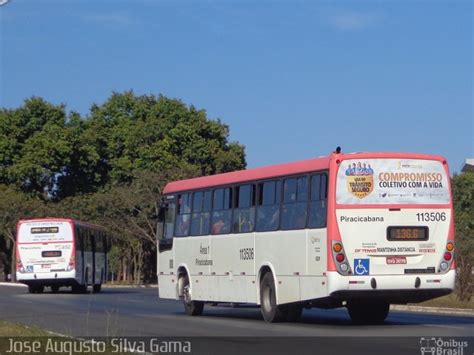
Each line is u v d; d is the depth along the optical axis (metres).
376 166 21.12
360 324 23.20
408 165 21.33
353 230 20.83
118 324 23.86
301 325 22.86
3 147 76.75
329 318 25.86
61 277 46.06
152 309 31.22
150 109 79.12
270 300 23.28
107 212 67.44
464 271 32.94
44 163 75.62
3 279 78.50
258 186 23.94
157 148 75.06
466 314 28.64
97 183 78.50
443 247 21.34
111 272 69.31
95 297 41.91
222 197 25.75
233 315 27.78
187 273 27.45
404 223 21.11
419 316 27.23
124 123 78.50
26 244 46.28
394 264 20.95
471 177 50.81
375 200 21.02
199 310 27.44
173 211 28.59
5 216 68.44
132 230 66.94
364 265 20.78
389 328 21.67
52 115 78.69
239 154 78.44
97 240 51.78
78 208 68.31
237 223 24.84
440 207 21.45
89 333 20.75
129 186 70.81
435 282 21.16
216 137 78.00
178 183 28.58
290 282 22.31
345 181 20.94
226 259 25.30
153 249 69.50
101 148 78.12
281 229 22.77
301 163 22.27
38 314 28.28
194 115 77.19
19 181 76.38
